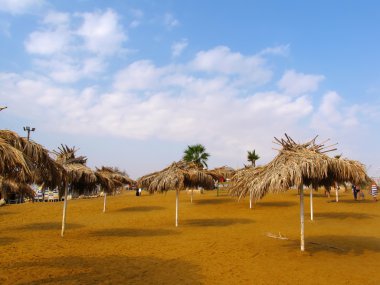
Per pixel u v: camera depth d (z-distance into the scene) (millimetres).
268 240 11609
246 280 6953
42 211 22672
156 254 9531
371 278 6961
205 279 7031
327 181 9836
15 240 12094
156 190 16172
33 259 8906
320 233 12938
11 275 7277
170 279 7027
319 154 8820
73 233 13883
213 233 13492
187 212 21594
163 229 14898
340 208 21469
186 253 9641
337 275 7207
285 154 9102
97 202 28672
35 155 5957
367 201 25375
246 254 9414
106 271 7645
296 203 24344
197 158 36688
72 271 7641
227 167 29156
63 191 13523
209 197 31094
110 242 11586
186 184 17594
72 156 13836
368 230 13617
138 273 7484
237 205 24234
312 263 8258
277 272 7527
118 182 23766
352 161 8898
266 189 8711
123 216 20016
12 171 5684
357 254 9219
